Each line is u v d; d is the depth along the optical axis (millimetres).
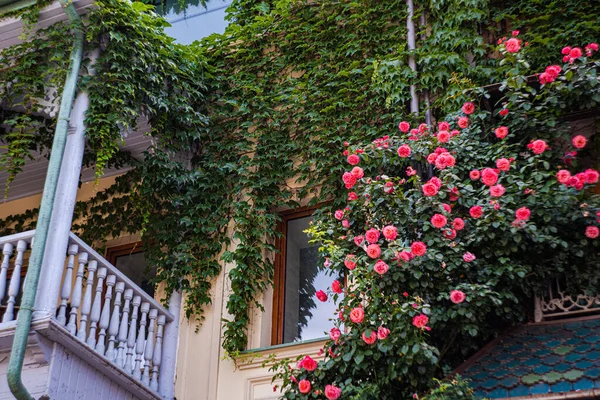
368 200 6863
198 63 9328
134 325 7793
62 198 7320
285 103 9094
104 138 7836
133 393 7676
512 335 6379
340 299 8227
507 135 7082
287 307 8422
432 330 6527
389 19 8891
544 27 8117
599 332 6016
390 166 7449
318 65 9078
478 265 6566
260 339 8156
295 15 9539
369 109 8461
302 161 8750
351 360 6348
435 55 8258
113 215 9562
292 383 6566
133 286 7836
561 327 6289
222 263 8711
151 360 8055
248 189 8836
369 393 5957
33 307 6707
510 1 8516
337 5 9250
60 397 6723
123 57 8086
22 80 7980
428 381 6090
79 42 7918
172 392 8086
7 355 6945
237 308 8195
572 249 6488
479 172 7008
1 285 7004
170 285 8578
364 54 8875
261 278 8430
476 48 8227
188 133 9047
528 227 6391
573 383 5441
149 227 9039
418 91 8250
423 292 6480
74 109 7844
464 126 7121
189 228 8867
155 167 8828
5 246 7188
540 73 7547
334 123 8586
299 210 8820
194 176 8898
